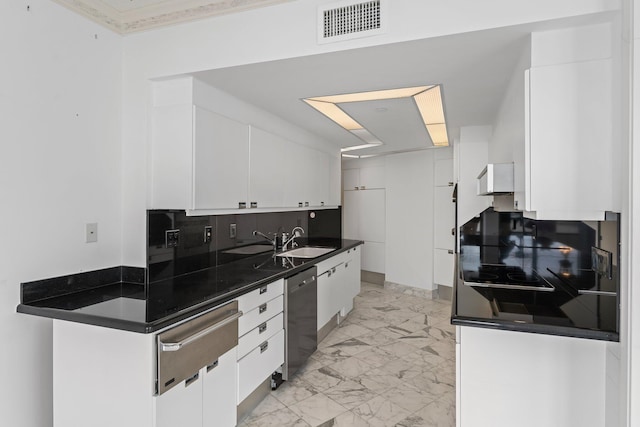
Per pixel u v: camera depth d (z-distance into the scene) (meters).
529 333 1.60
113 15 2.24
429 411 2.40
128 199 2.33
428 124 3.62
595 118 1.59
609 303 1.79
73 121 2.04
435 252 5.27
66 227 2.01
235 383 2.13
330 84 2.38
